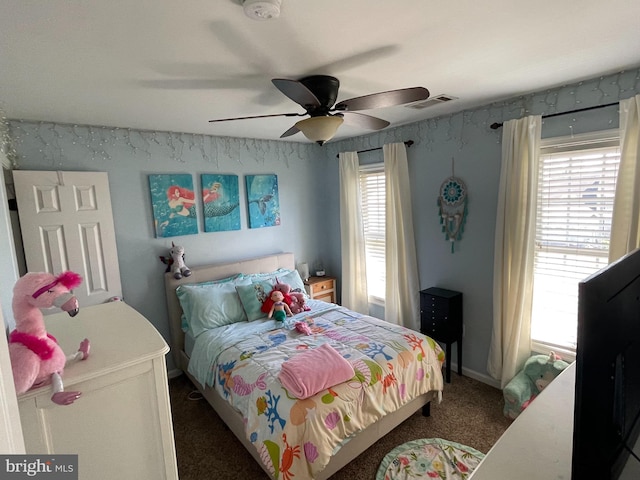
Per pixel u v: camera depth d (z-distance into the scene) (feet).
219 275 11.22
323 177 14.62
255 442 6.08
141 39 4.57
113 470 3.99
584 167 7.65
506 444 3.11
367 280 13.35
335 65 5.82
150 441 4.20
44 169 8.60
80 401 3.74
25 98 6.68
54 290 3.62
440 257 10.65
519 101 8.39
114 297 9.52
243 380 6.89
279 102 7.66
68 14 3.87
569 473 2.74
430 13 4.28
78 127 9.00
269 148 12.81
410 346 7.77
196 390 9.98
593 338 2.04
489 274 9.52
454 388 9.59
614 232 6.97
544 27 4.79
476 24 4.63
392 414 7.16
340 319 9.64
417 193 11.04
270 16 3.88
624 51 5.76
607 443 2.30
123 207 9.80
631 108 6.54
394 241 11.60
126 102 7.27
